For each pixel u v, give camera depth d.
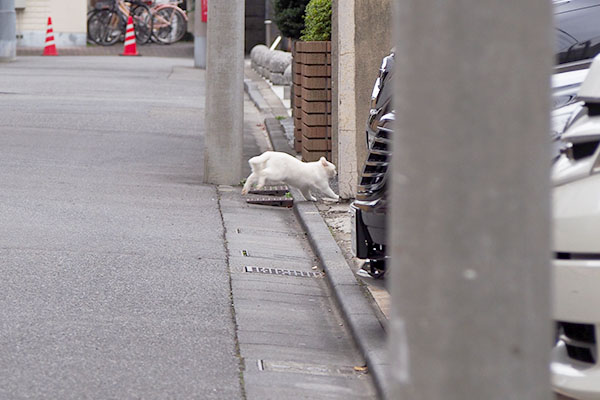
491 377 3.55
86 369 8.18
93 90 36.44
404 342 3.67
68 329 9.26
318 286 11.76
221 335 9.42
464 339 3.56
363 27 16.39
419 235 3.61
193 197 17.25
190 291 10.98
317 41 20.72
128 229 14.16
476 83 3.50
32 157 20.83
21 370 8.07
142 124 27.36
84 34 66.00
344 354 9.16
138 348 8.84
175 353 8.77
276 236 14.67
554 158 7.21
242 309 10.43
